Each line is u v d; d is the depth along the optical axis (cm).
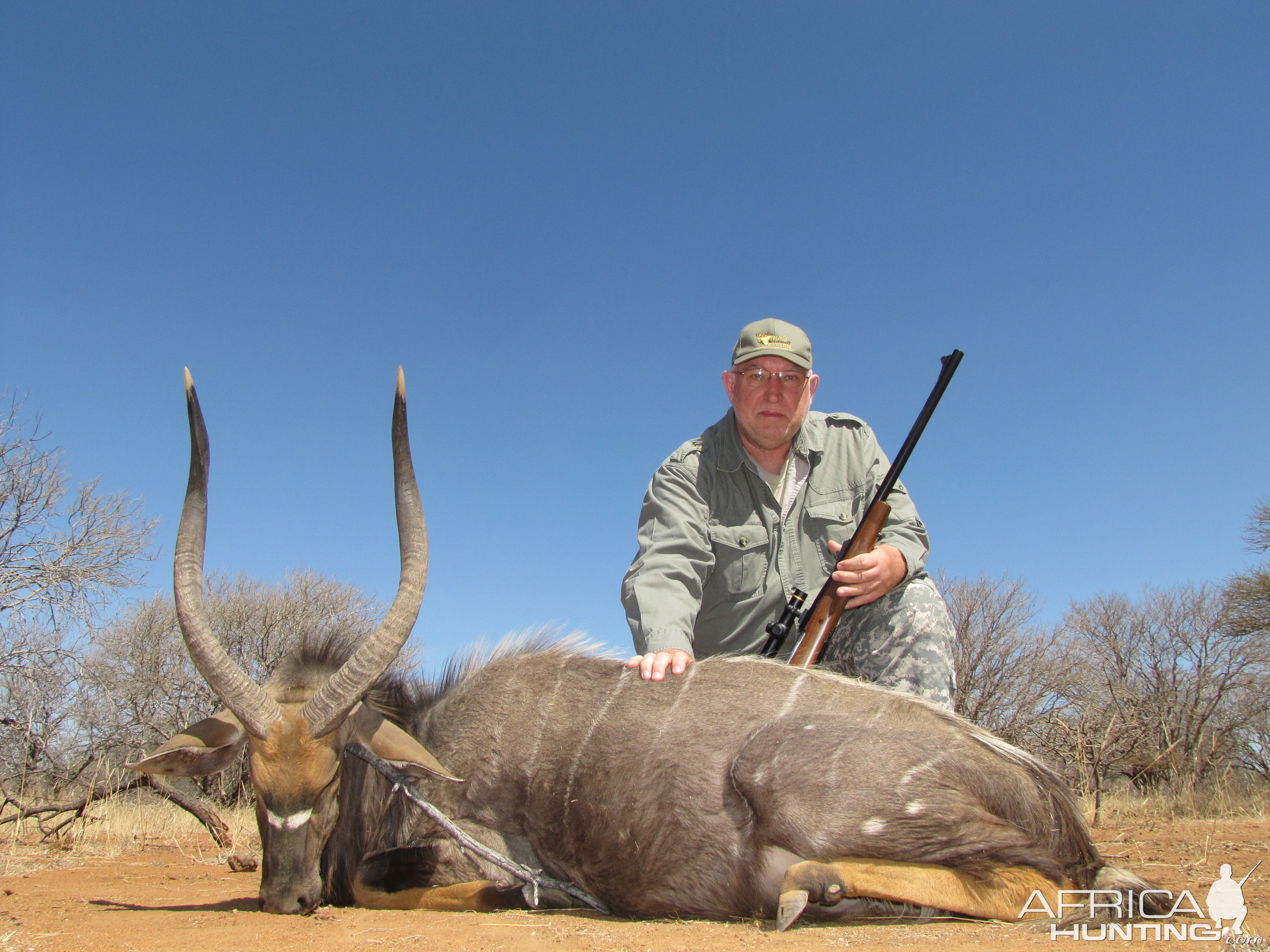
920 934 119
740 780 140
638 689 158
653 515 202
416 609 148
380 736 152
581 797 151
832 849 132
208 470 153
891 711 147
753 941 116
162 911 150
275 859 143
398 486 153
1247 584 629
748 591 205
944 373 203
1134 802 392
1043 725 476
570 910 153
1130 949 110
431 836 162
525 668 169
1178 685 598
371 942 118
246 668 476
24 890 191
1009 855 131
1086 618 669
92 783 302
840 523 208
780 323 206
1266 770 519
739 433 209
